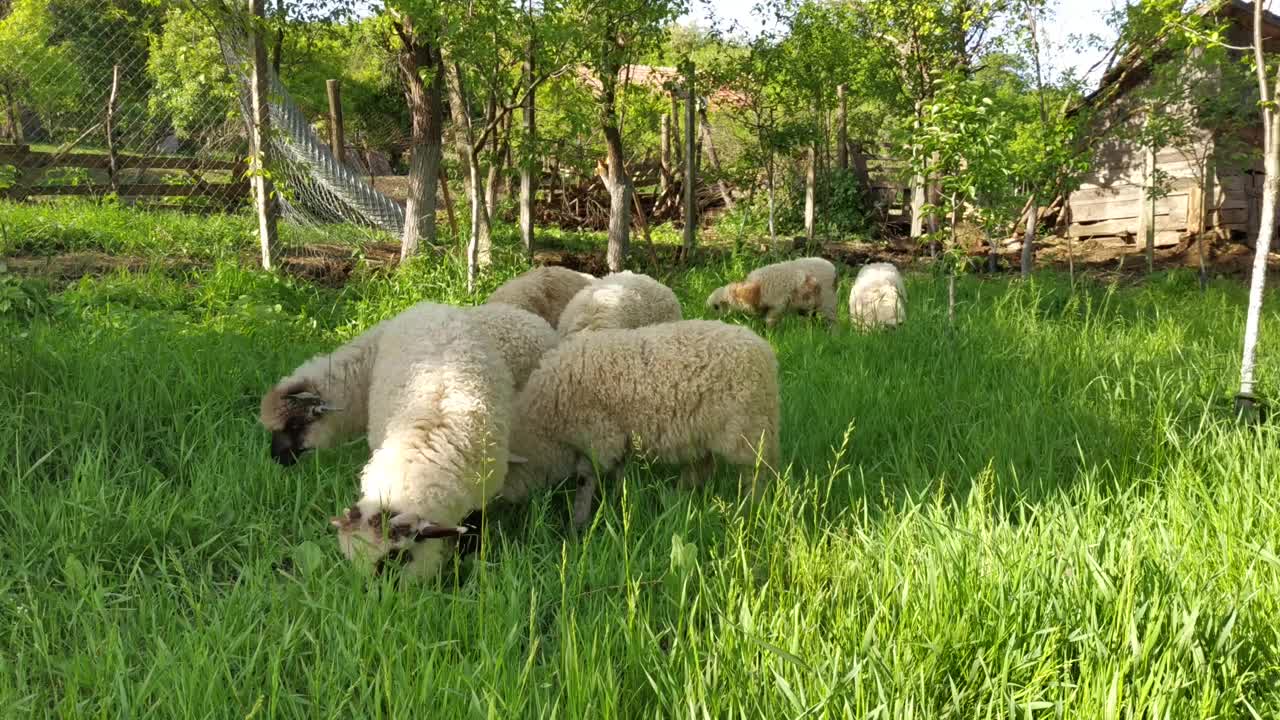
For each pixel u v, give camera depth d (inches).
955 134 309.1
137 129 596.1
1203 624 118.0
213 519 162.4
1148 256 554.6
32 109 582.6
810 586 134.0
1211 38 261.1
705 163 922.1
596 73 442.6
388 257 493.0
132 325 270.4
